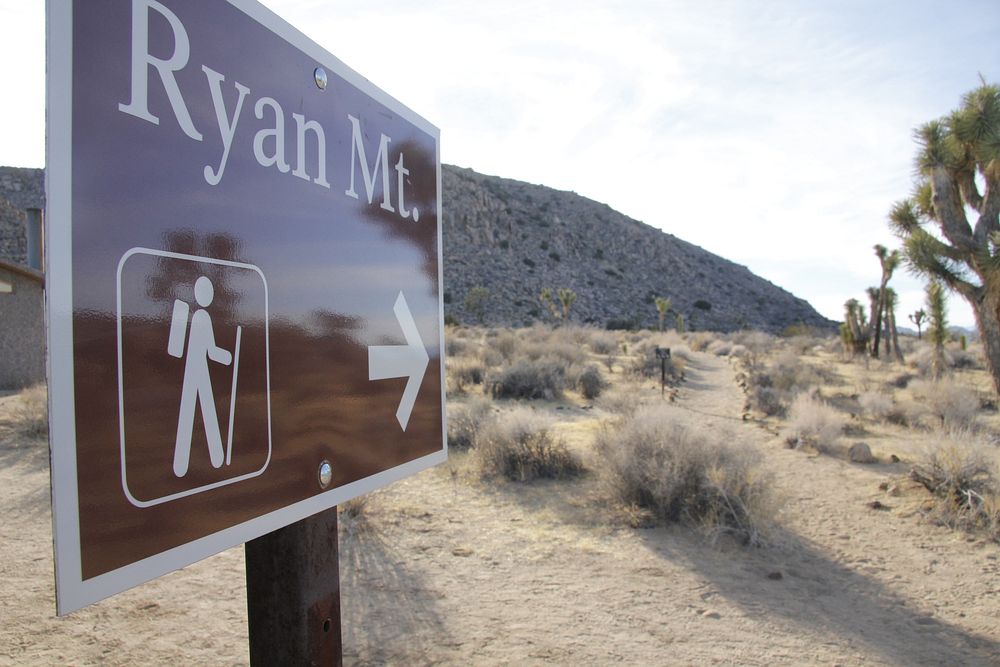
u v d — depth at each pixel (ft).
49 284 4.04
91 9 4.42
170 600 17.44
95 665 14.16
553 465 29.86
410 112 8.54
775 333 301.43
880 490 27.94
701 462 24.16
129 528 4.44
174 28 5.05
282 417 5.93
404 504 25.50
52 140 4.11
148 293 4.69
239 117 5.64
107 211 4.43
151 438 4.64
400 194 8.21
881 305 102.73
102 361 4.33
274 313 5.92
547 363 66.85
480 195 336.70
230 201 5.49
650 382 70.95
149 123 4.78
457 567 19.57
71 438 4.10
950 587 18.60
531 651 14.78
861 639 15.60
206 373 5.14
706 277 366.02
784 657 14.70
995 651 15.10
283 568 6.88
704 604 17.35
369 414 7.31
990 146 47.01
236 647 15.02
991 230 50.08
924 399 52.13
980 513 24.13
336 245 6.88
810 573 19.54
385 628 15.78
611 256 352.69
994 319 50.16
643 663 14.34
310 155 6.54
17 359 59.62
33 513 24.47
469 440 35.42
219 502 5.18
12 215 180.65
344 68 7.16
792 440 36.96
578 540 21.93
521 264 314.35
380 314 7.64
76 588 4.08
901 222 56.90
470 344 98.73
